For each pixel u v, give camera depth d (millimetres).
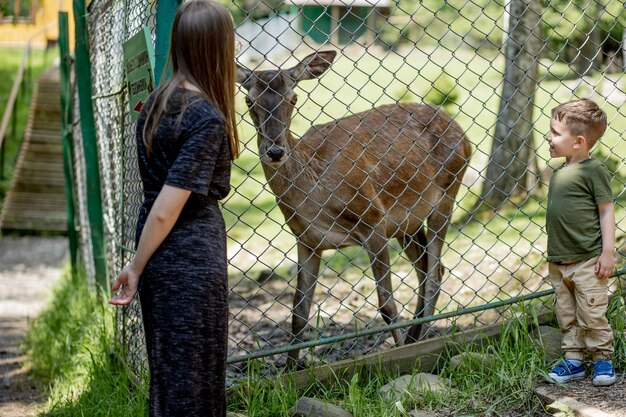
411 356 3982
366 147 4434
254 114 4199
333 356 4980
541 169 10328
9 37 20719
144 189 2820
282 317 6770
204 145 2619
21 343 6719
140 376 3871
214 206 2773
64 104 8078
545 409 3479
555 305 4047
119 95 4703
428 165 4965
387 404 3590
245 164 15922
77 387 4691
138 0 4086
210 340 2703
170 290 2658
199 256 2682
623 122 11219
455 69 18625
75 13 6250
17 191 16500
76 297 7176
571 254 3625
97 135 6324
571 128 3596
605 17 10070
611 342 3619
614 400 3436
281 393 3684
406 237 5457
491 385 3693
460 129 5191
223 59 2768
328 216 4457
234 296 8078
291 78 4301
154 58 3504
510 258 7219
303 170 4344
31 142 17062
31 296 10156
